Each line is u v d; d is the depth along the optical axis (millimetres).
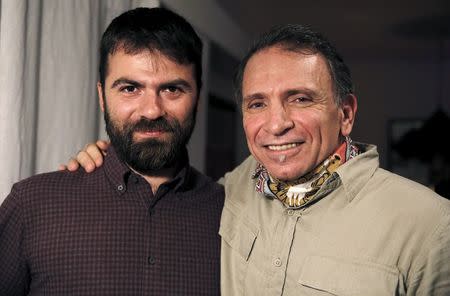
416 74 5801
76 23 1835
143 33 1185
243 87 1182
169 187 1268
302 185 1193
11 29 1496
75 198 1233
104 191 1251
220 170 5461
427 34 4637
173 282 1207
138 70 1190
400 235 1082
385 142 5828
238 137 5930
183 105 1239
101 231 1204
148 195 1247
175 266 1219
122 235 1207
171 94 1232
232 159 5793
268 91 1112
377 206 1122
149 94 1203
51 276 1184
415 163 5691
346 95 1170
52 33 1741
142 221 1229
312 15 4113
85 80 1875
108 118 1246
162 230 1239
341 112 1183
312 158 1139
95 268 1179
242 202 1313
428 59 5711
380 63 5887
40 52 1695
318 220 1156
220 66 4723
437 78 5742
